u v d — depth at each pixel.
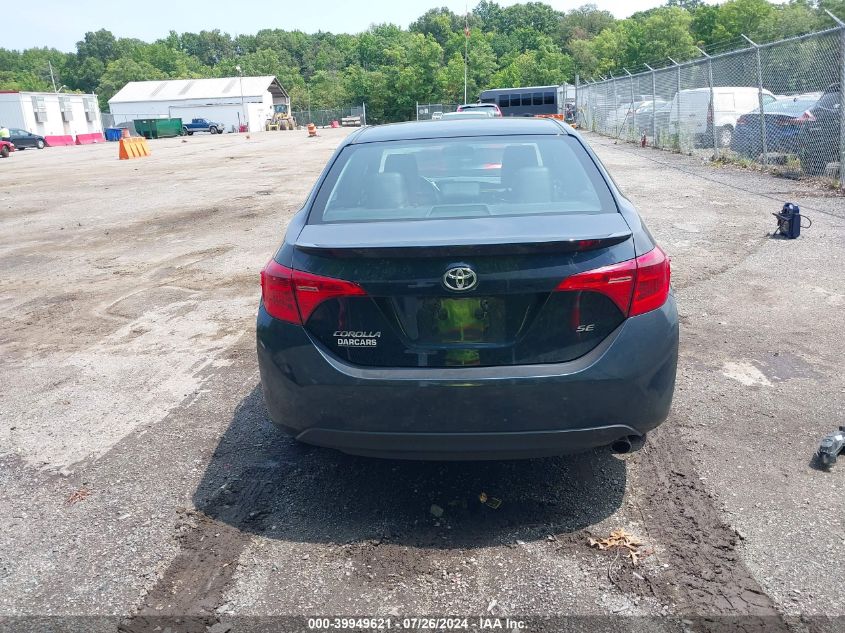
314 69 170.38
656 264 2.86
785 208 8.14
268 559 2.88
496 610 2.54
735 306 5.90
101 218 12.91
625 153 20.17
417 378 2.77
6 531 3.15
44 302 7.22
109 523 3.18
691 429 3.84
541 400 2.75
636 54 80.19
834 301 5.89
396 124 4.37
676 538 2.90
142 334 6.00
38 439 4.08
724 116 17.91
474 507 3.20
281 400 2.97
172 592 2.70
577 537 2.94
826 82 12.10
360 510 3.21
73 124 77.94
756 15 74.88
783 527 2.94
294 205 13.03
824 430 3.76
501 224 2.99
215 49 191.88
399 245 2.72
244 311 6.51
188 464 3.70
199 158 29.47
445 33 127.50
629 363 2.78
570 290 2.75
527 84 89.94
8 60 171.12
